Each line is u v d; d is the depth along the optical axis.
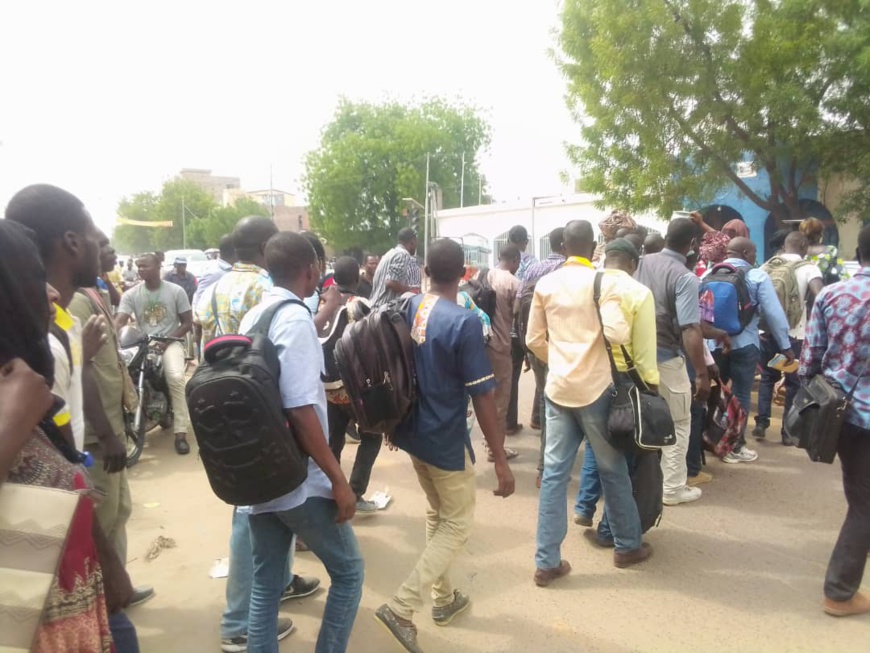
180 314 6.40
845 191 13.38
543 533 3.64
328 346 4.00
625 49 11.73
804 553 3.94
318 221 49.91
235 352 2.28
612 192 13.09
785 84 11.12
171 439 6.63
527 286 5.47
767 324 5.44
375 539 4.26
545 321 3.80
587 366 3.54
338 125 52.72
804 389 3.32
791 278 5.94
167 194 82.25
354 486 4.48
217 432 2.19
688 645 3.09
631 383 3.51
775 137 11.76
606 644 3.11
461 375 2.94
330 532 2.55
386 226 49.25
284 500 2.43
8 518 1.42
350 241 49.03
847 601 3.27
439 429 2.94
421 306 3.04
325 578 3.79
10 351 1.49
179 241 81.56
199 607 3.52
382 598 3.56
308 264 2.64
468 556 4.00
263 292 3.66
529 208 27.33
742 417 4.97
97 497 1.87
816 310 3.30
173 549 4.19
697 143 12.04
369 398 2.88
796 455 5.61
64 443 1.66
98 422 2.74
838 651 3.02
